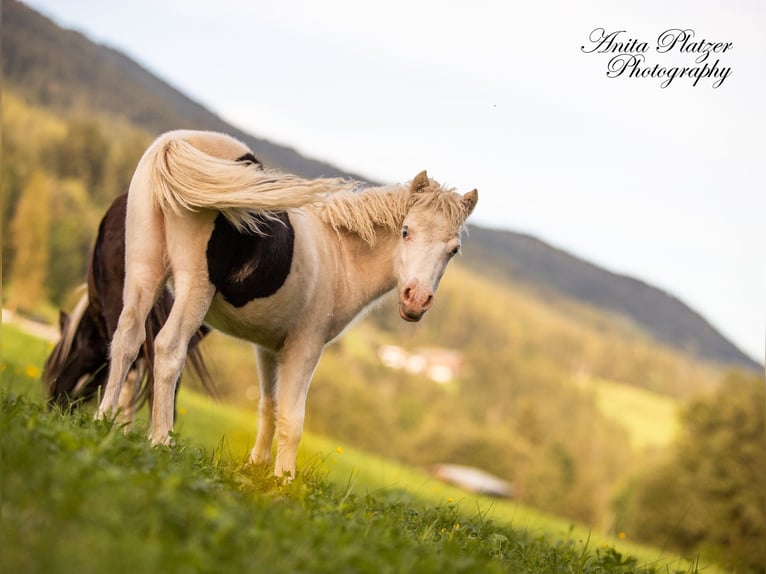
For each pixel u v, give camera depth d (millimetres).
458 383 122812
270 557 3619
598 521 69812
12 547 3041
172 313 5961
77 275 82125
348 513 5348
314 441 31922
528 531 9188
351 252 7289
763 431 45875
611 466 89000
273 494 5137
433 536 5918
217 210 6023
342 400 77750
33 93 143500
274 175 6000
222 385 57500
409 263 6914
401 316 6918
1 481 3502
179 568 3188
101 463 4102
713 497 44625
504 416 113812
